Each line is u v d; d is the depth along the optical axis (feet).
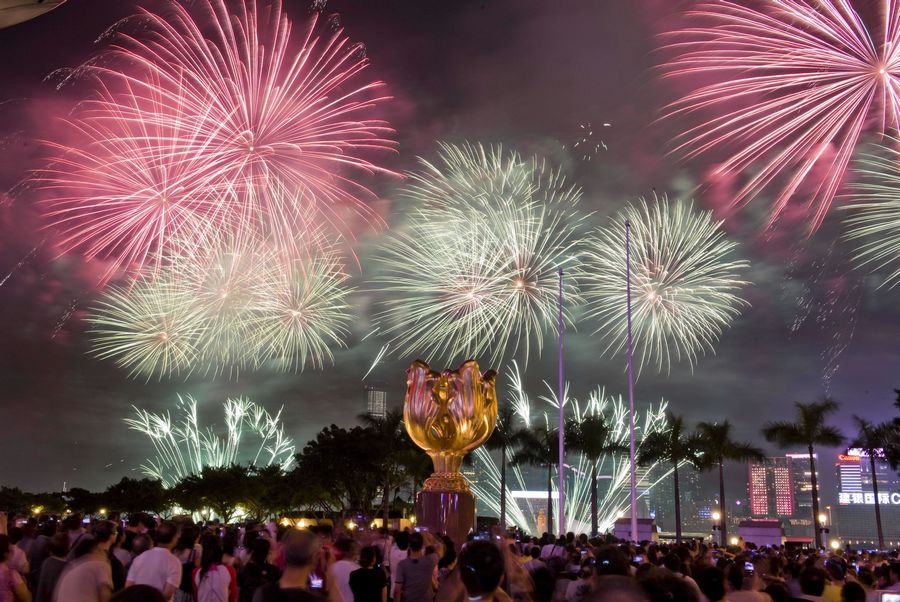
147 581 34.65
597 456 246.27
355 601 37.60
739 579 31.86
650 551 64.80
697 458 241.14
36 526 63.77
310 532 21.88
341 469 250.37
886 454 228.43
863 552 103.14
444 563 44.32
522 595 29.17
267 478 327.06
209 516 360.28
